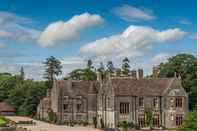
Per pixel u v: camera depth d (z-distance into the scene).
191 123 75.31
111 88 124.12
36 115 173.75
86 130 118.38
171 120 123.00
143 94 123.62
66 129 121.44
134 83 125.81
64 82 148.75
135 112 122.81
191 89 139.50
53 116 148.12
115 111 121.75
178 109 123.56
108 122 125.94
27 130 115.12
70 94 145.38
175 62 144.00
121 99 122.44
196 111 77.25
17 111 194.50
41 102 166.62
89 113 140.12
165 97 123.38
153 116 123.06
